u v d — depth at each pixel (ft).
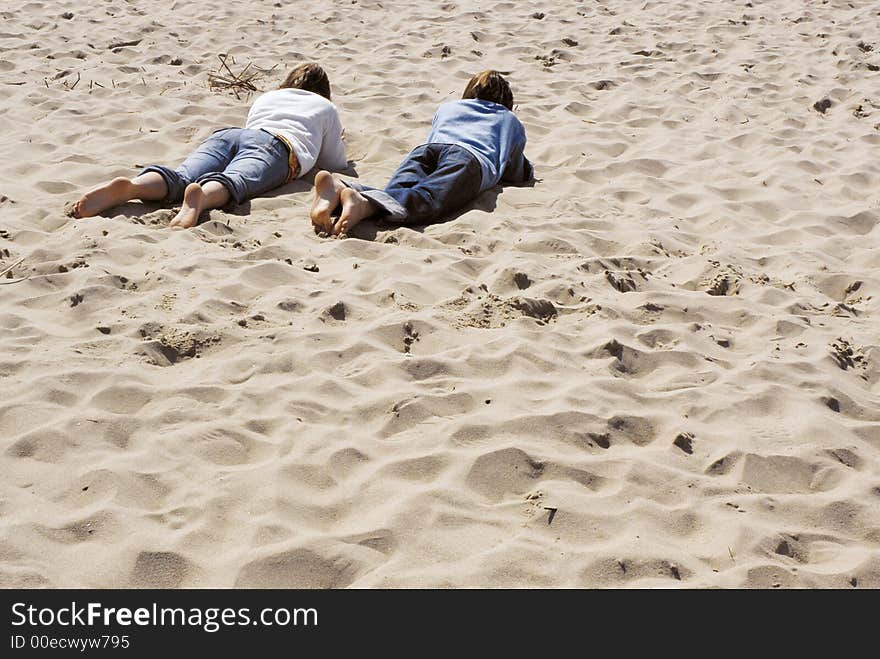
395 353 12.01
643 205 18.35
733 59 29.17
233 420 10.39
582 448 10.43
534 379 11.58
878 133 22.79
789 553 9.15
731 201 18.76
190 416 10.40
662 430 10.87
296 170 17.90
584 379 11.66
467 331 12.69
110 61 26.66
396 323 12.55
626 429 10.82
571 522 9.20
